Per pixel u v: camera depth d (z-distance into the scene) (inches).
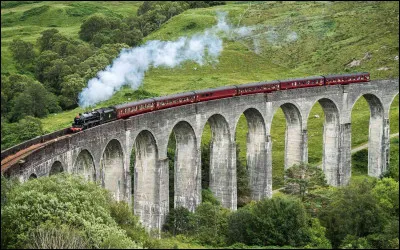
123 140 3075.8
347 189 3270.2
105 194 2615.7
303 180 3467.0
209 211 3161.9
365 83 4517.7
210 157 3826.3
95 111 3100.4
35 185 2262.6
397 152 4788.4
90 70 5787.4
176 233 3272.6
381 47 6688.0
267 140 3956.7
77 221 2171.5
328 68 6638.8
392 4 7613.2
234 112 3750.0
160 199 3324.3
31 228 2074.3
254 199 4010.8
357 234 3021.7
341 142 4402.1
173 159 4008.4
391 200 3299.7
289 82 4069.9
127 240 2176.4
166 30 7406.5
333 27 7440.9
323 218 3075.8
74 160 2731.3
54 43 6860.2
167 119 3344.0
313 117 5482.3
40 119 5093.5
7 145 4288.9
